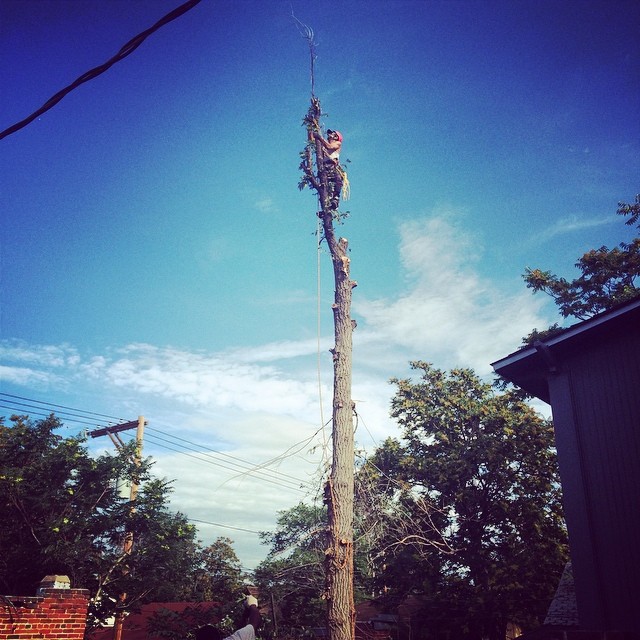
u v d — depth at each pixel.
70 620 11.27
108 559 17.30
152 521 18.48
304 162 9.79
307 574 13.31
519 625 24.39
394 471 26.22
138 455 19.55
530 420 26.52
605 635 7.09
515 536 25.42
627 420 10.18
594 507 10.13
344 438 7.89
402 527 9.74
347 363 8.42
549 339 11.31
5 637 10.34
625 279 27.59
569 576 17.31
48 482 17.52
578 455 10.58
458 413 27.86
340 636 6.83
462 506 25.45
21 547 16.61
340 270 9.04
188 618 17.66
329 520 7.52
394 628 23.44
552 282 28.52
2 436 18.78
